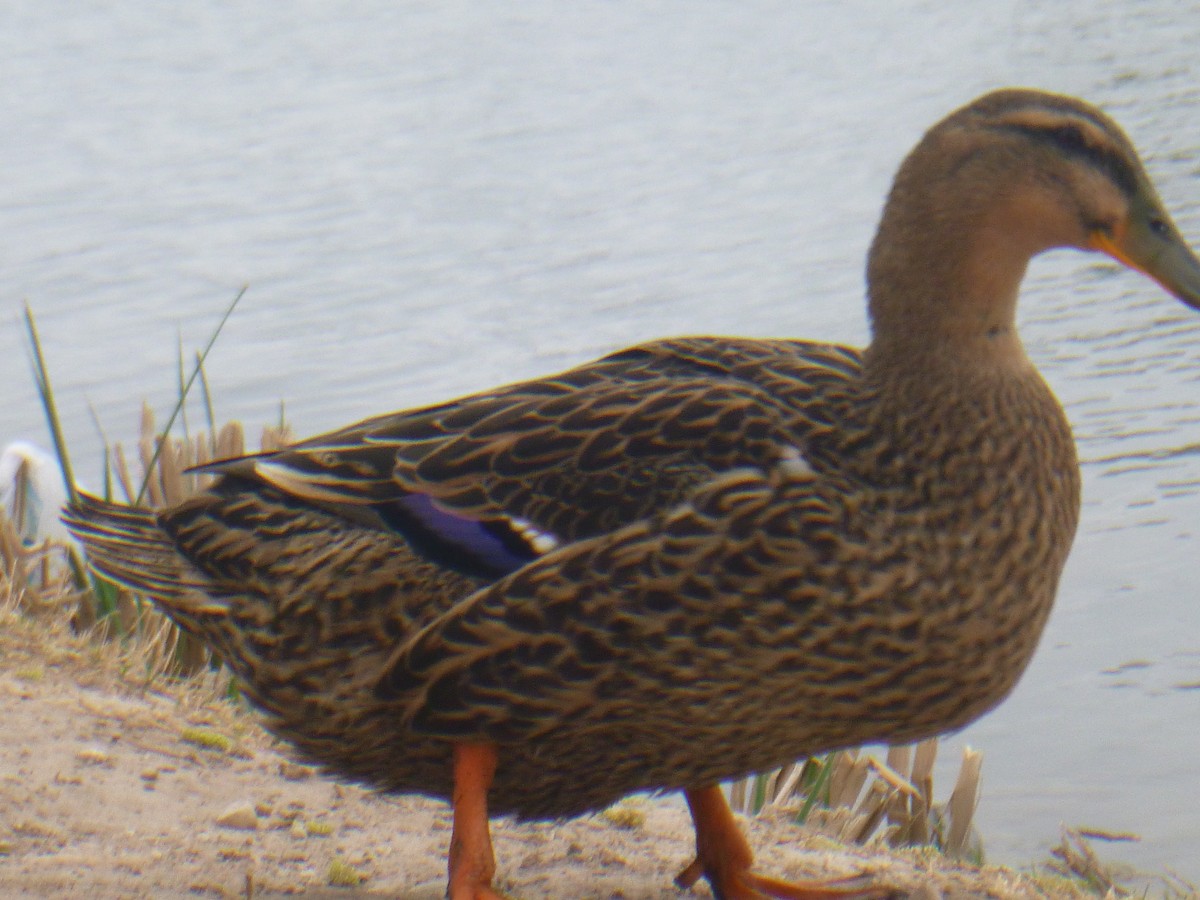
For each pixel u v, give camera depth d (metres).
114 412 19.66
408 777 7.49
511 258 25.42
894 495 6.67
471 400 7.40
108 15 48.84
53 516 12.68
